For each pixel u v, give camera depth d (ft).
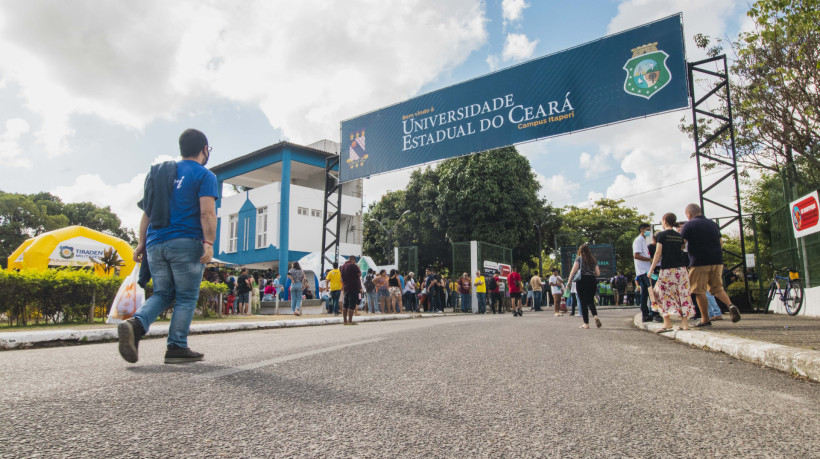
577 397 9.07
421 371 11.63
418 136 55.62
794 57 37.24
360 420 7.11
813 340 16.24
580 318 43.29
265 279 74.90
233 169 102.12
